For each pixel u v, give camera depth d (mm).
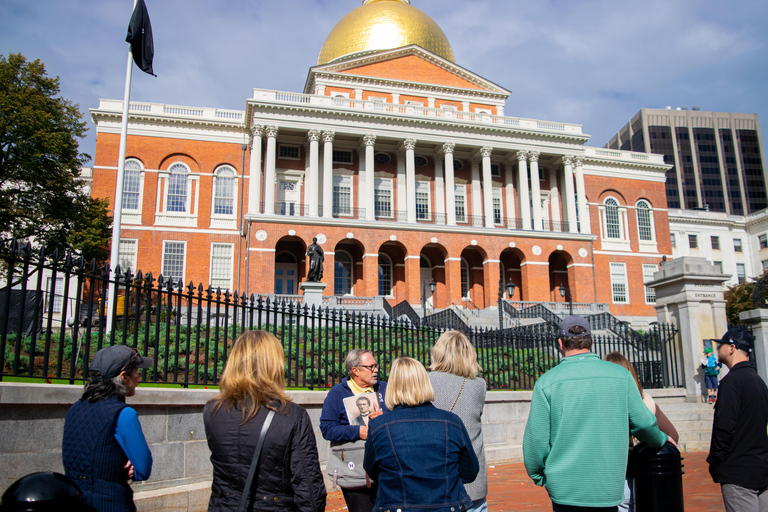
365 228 43875
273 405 3934
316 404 9523
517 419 12727
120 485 4051
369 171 45594
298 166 47062
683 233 71188
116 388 4250
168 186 44781
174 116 45094
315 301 23422
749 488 5273
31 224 32375
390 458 3996
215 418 3953
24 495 2729
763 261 72188
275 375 4074
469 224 49906
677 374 15656
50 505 2740
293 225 42156
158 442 7453
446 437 4043
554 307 42969
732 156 132375
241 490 3816
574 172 54094
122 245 42875
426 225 44906
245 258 44781
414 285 44094
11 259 6066
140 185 44031
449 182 47250
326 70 49750
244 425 3863
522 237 47031
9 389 5879
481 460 4918
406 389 4184
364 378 5816
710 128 133250
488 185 48062
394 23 55531
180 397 7621
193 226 44500
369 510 5531
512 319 37688
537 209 48625
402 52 51594
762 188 131625
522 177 49000
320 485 3967
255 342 4098
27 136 30844
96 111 43844
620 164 56219
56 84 33406
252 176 42812
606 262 53656
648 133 132125
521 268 47625
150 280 7699
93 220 34875
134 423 4117
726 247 72688
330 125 45062
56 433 6305
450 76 53094
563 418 4441
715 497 8508
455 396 4980
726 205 130000
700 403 14641
